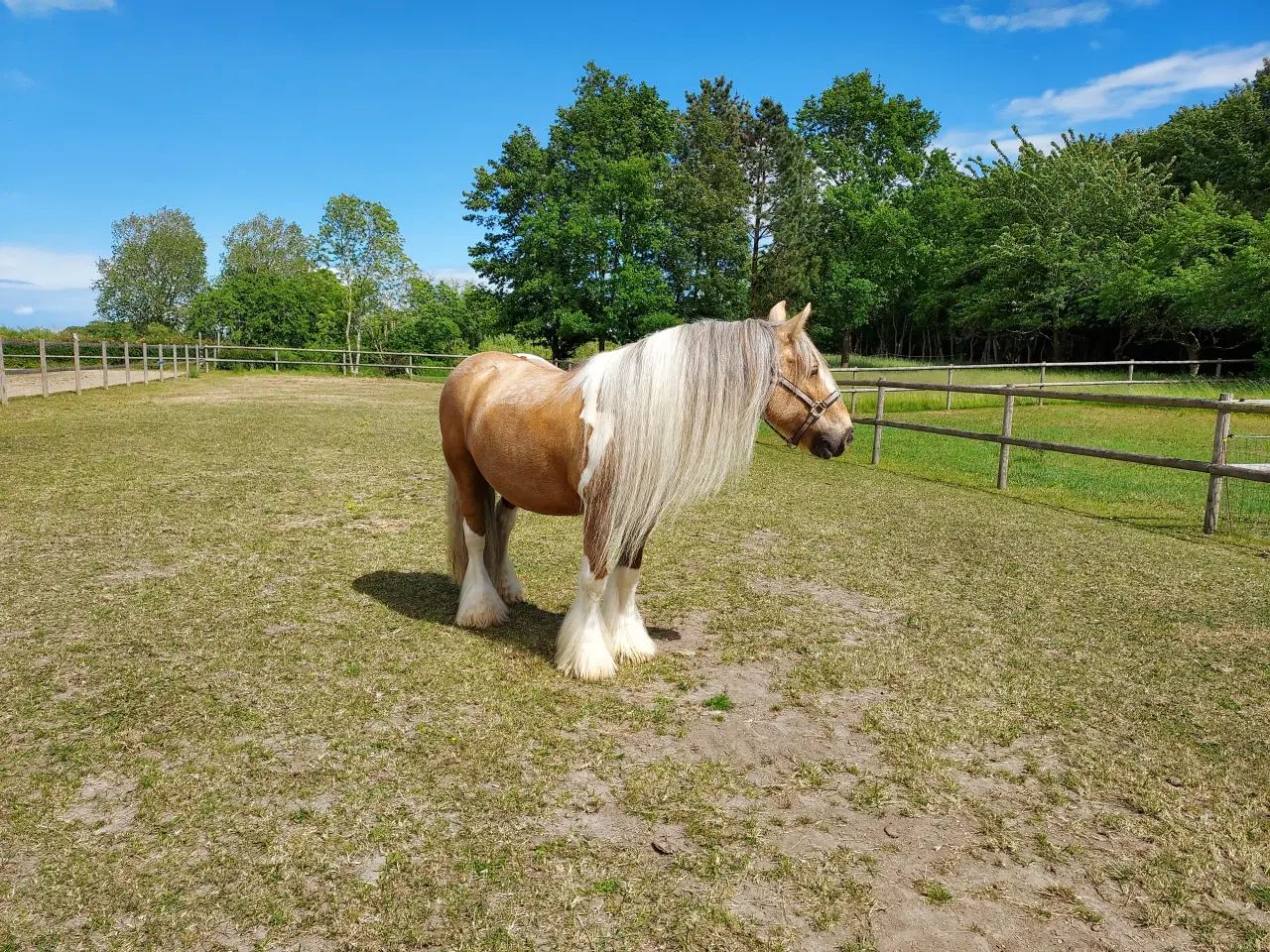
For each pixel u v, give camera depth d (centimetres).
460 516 423
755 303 4244
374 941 190
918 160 4669
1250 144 3150
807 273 4269
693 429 323
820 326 4459
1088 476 965
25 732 285
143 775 260
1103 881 222
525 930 195
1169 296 2523
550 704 323
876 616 446
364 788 256
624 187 2828
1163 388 1928
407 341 4012
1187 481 930
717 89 4319
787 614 445
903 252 4231
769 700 334
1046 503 795
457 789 258
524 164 3064
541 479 360
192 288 6275
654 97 3259
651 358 326
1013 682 356
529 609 443
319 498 714
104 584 452
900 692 345
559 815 245
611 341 3052
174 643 371
